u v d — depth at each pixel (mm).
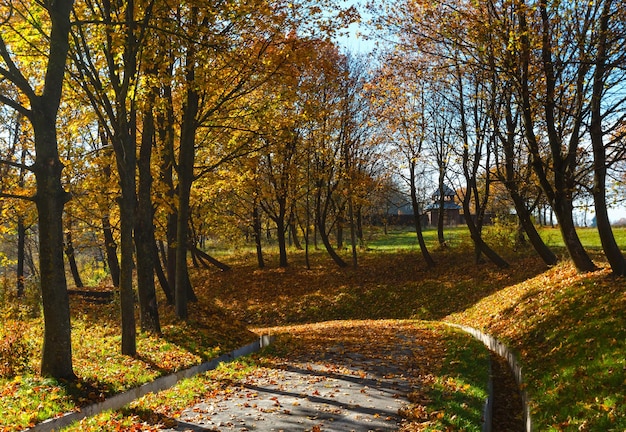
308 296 29906
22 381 8836
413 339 16344
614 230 46594
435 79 21797
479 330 17594
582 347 9812
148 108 13047
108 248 26266
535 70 14969
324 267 34188
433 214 69438
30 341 12461
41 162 9297
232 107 17719
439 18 15070
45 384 8797
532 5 13836
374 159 35781
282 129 17578
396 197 51844
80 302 23641
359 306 28312
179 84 15172
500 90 17094
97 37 11945
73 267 32938
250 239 48406
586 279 14805
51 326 9328
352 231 33219
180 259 17328
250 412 8188
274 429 7234
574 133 15648
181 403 8812
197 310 19469
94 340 13773
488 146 23016
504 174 25344
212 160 23781
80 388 8930
